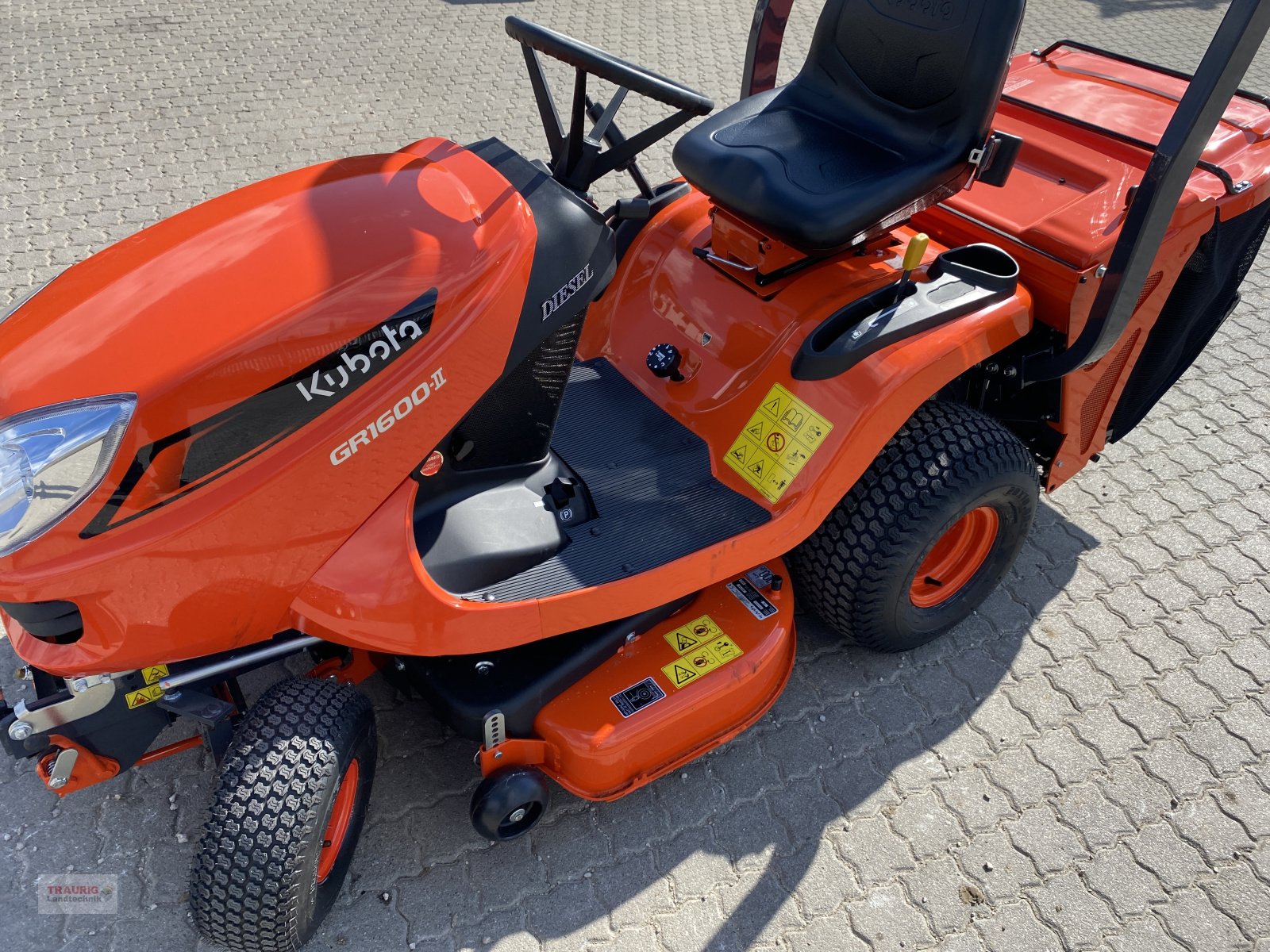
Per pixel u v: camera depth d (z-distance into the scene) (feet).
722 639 6.54
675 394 7.22
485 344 5.21
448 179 5.49
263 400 4.61
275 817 4.86
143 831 6.26
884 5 6.81
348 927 5.85
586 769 5.95
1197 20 22.24
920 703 7.40
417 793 6.57
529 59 5.93
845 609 6.98
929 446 6.59
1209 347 11.51
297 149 14.37
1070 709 7.40
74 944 5.69
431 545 5.49
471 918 5.93
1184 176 5.87
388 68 17.13
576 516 6.20
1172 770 6.99
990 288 6.63
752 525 6.27
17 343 4.75
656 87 5.54
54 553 4.39
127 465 4.41
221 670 5.21
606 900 6.07
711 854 6.33
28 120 14.83
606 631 6.20
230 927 5.03
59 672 4.70
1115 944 5.97
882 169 6.60
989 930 6.01
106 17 18.76
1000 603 8.25
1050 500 9.29
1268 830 6.63
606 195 13.53
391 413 4.95
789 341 6.71
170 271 4.86
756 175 6.56
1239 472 9.68
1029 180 7.52
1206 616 8.18
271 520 4.73
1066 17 21.93
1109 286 6.33
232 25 18.71
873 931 5.98
